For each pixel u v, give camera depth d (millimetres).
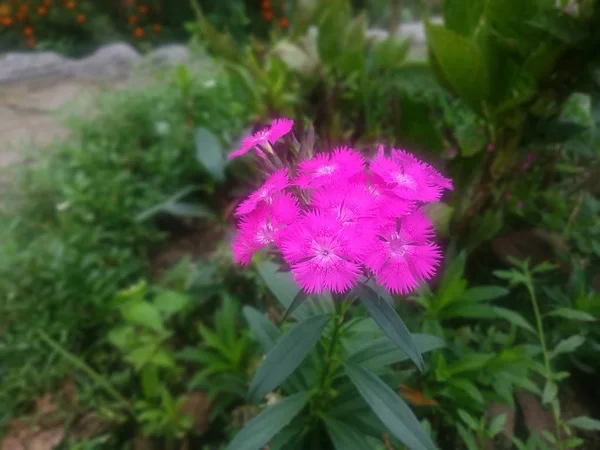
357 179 184
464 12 331
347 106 459
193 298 371
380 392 203
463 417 221
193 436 331
